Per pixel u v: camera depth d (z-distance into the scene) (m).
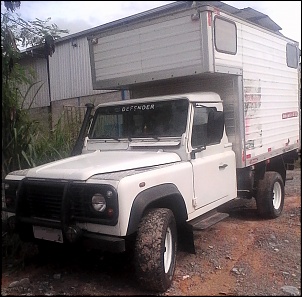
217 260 5.10
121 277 4.60
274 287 4.32
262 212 7.02
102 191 3.89
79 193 4.04
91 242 3.95
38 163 5.65
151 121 5.47
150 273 4.00
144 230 4.07
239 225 6.71
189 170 4.89
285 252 5.38
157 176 4.33
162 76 5.64
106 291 4.22
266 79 7.04
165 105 5.42
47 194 4.25
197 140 5.27
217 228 6.52
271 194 6.98
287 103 8.05
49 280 4.53
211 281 4.48
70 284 4.41
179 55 5.46
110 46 6.20
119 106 5.81
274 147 7.35
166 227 4.20
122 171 4.33
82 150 5.95
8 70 5.55
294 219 7.09
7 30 5.50
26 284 4.41
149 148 5.28
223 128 5.62
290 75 8.23
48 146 5.96
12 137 5.47
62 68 15.40
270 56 7.23
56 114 8.30
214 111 5.36
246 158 6.15
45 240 4.36
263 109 6.87
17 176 4.68
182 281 4.47
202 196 5.15
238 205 7.45
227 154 5.83
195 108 5.32
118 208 3.82
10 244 5.08
